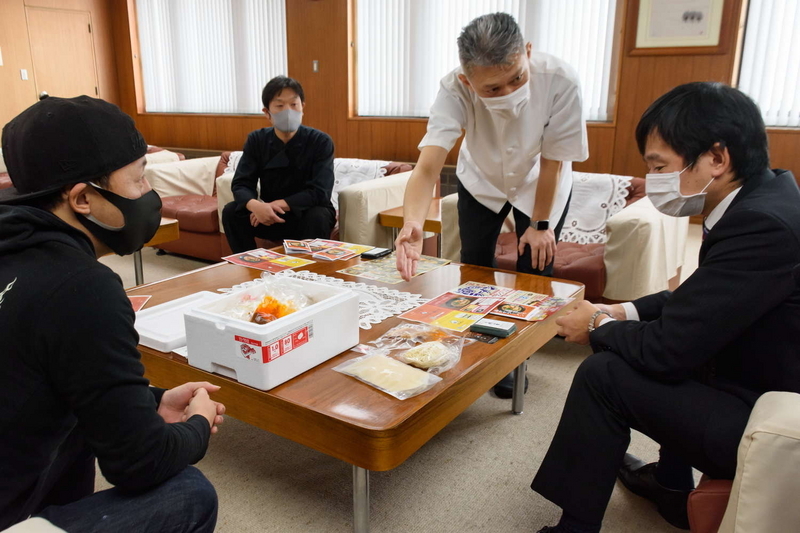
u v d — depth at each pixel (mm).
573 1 4402
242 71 6520
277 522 1472
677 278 3105
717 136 1134
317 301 1533
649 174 1249
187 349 1384
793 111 3846
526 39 4621
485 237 2346
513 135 1997
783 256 1040
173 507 933
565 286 2002
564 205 2254
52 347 795
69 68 7172
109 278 849
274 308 1381
